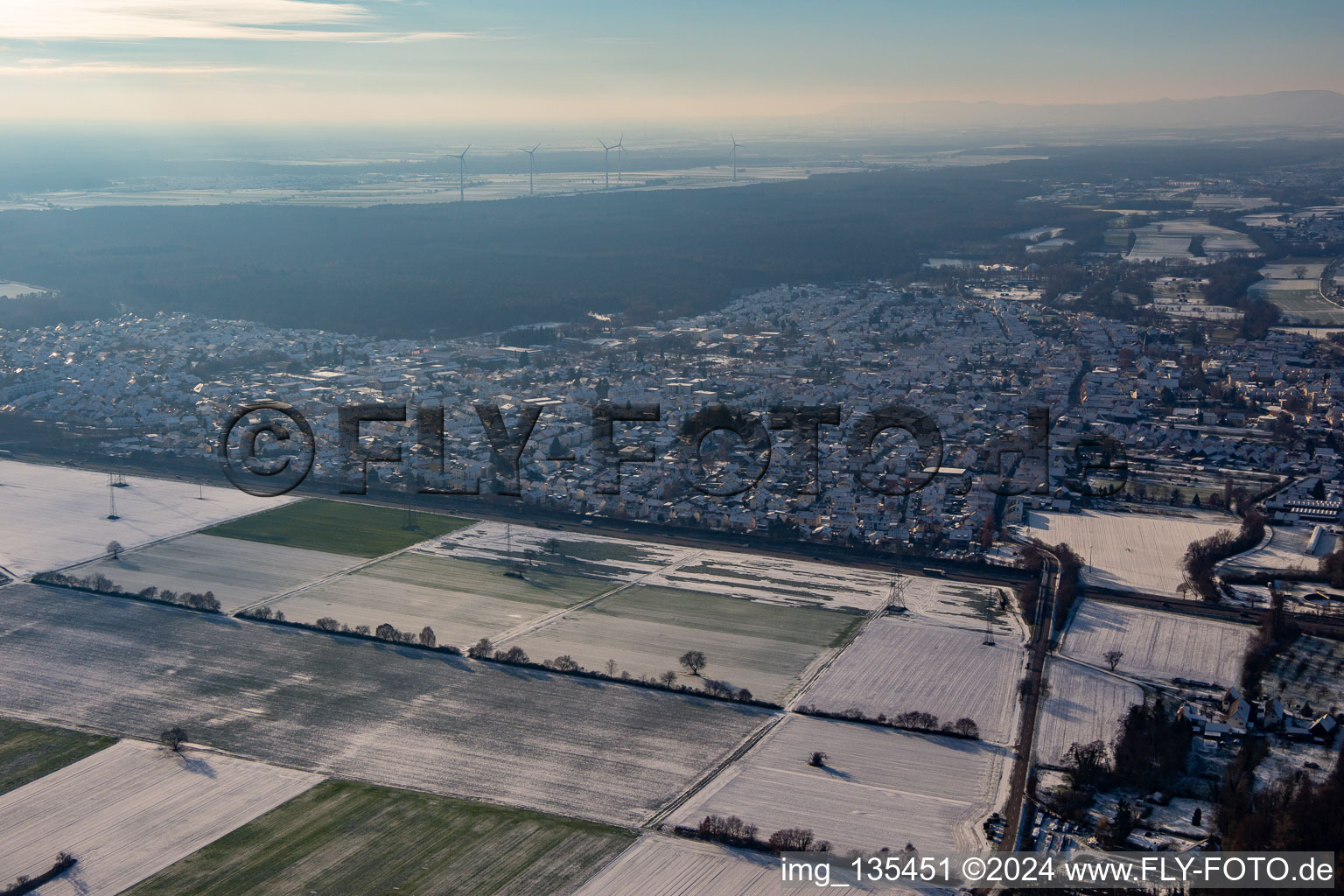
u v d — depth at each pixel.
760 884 189.12
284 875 192.12
